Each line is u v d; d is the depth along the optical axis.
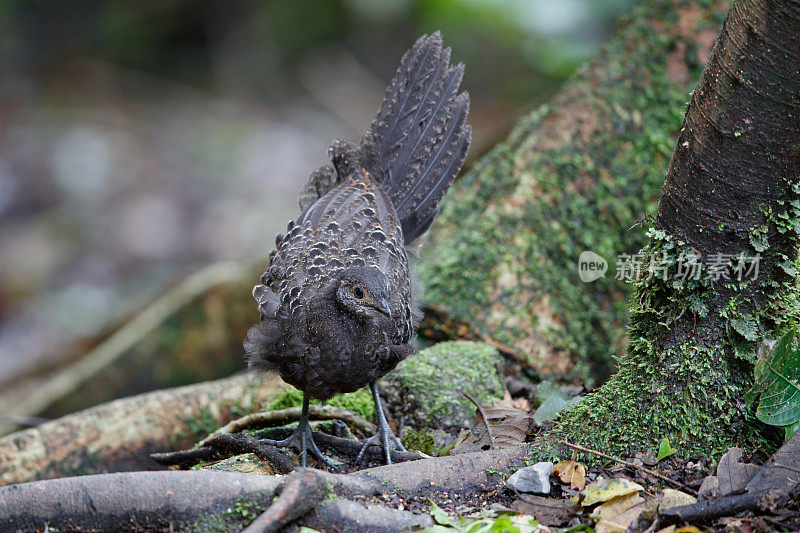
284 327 8.00
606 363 10.84
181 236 23.36
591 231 11.21
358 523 6.30
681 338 7.15
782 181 6.48
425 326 10.81
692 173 6.74
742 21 6.13
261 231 22.94
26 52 30.98
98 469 10.10
